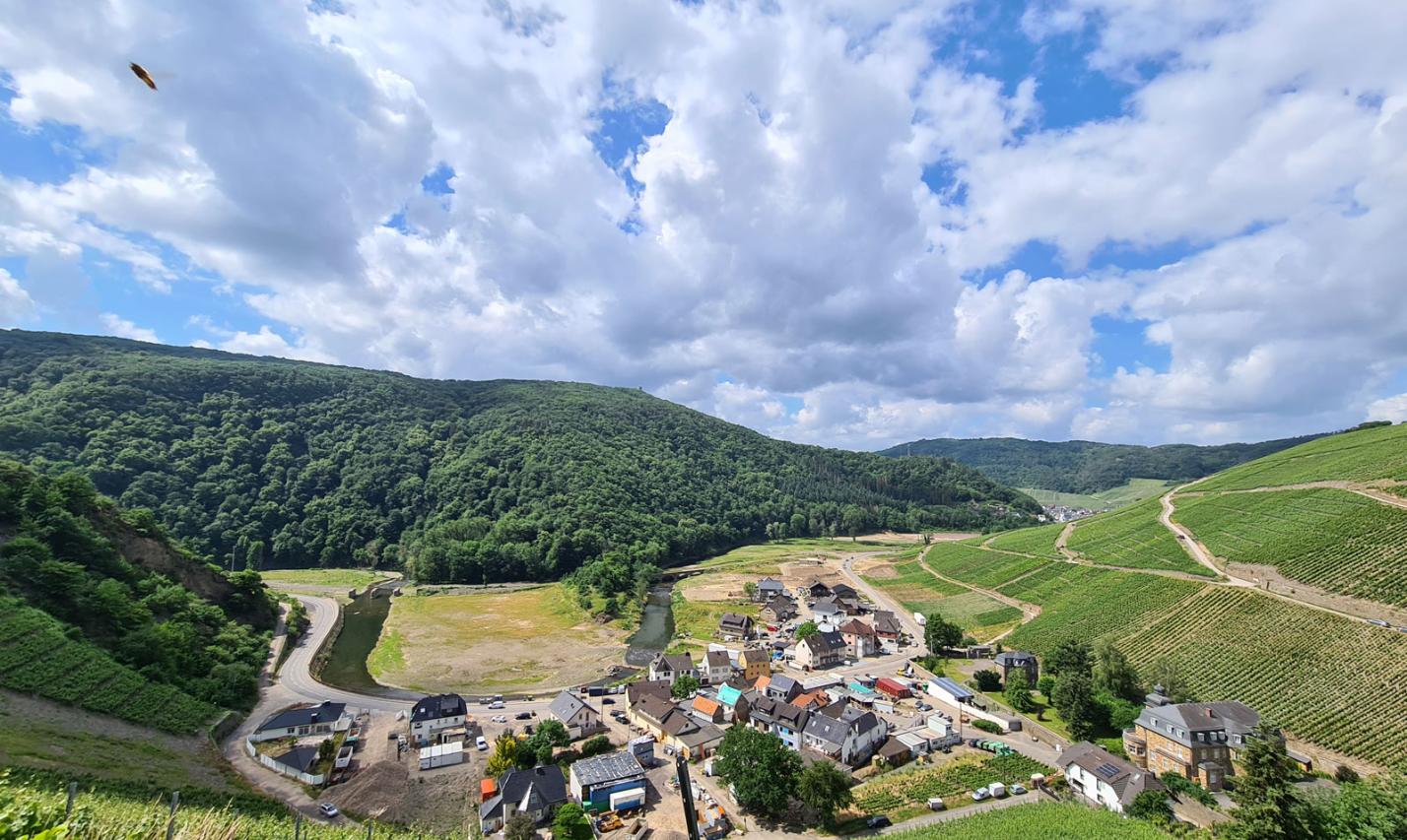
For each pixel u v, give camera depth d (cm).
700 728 8556
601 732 8788
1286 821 4497
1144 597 12362
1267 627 9906
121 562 10381
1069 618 12812
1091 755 7350
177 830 2445
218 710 8594
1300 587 10794
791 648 13550
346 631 14562
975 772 7556
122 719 7300
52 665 7400
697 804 6888
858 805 6875
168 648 8944
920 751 8175
